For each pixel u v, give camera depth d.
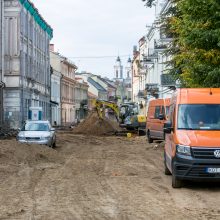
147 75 72.31
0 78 46.06
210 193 12.89
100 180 15.38
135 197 12.30
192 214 10.17
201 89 15.24
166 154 16.14
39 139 27.30
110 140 38.50
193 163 12.98
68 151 27.25
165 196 12.43
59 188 13.81
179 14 22.58
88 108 114.12
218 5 16.61
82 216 10.07
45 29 68.88
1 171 17.42
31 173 17.14
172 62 22.83
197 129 13.84
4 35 49.00
